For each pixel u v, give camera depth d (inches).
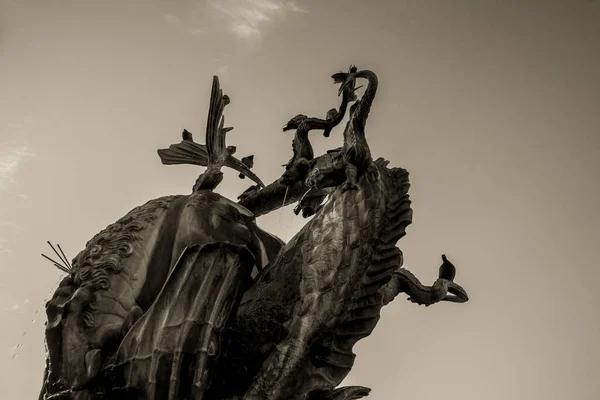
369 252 463.2
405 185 492.4
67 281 475.2
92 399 440.1
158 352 431.5
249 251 461.4
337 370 451.2
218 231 490.0
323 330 445.1
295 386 438.9
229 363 445.1
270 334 448.1
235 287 453.7
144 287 474.9
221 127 558.9
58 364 446.6
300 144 534.3
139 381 431.5
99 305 461.4
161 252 486.6
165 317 440.5
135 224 492.4
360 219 465.1
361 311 456.4
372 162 482.0
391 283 505.0
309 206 510.6
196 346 434.9
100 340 451.8
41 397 471.2
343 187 474.9
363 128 490.0
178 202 510.0
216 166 546.6
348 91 514.9
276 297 457.4
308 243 467.8
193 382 431.2
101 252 481.1
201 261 453.1
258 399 434.3
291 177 527.8
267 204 550.9
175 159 574.9
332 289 450.0
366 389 465.1
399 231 474.6
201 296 445.4
